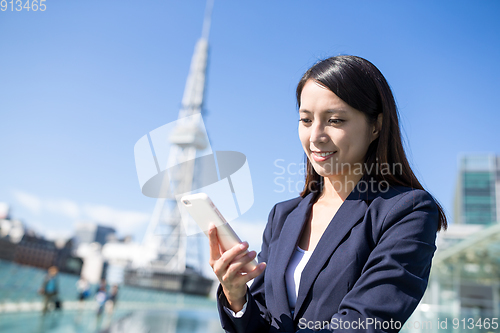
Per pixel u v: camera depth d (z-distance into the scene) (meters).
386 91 1.11
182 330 15.15
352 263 0.97
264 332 1.09
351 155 1.10
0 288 10.23
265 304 1.23
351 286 0.96
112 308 16.89
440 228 1.15
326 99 1.06
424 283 0.91
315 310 0.99
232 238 0.92
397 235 0.94
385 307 0.83
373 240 1.00
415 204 0.99
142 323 16.03
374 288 0.88
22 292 11.11
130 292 26.31
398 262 0.90
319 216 1.19
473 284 15.97
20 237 93.81
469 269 15.88
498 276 15.54
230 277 0.93
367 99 1.07
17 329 8.77
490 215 69.25
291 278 1.10
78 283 15.78
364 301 0.86
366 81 1.07
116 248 122.44
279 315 1.06
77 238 182.38
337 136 1.07
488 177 70.81
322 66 1.11
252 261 0.94
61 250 100.12
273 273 1.14
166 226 66.94
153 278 70.31
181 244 72.19
